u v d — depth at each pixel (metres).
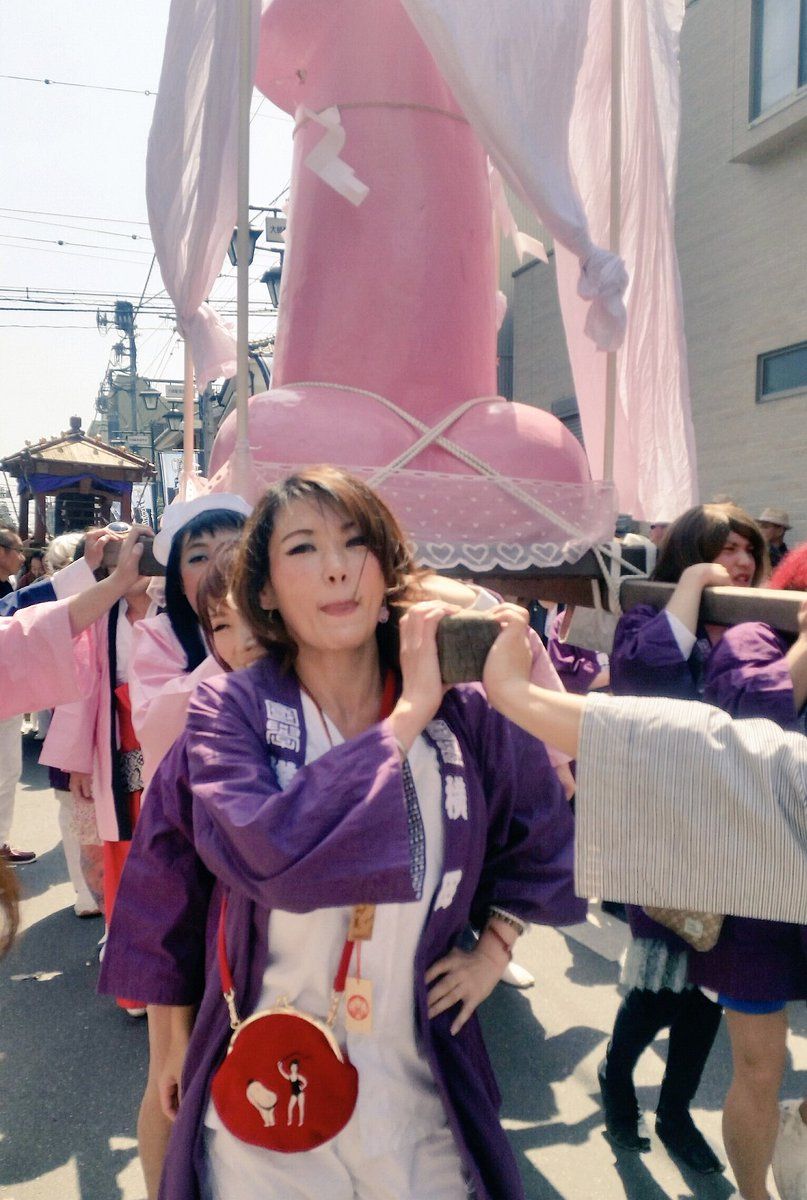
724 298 9.84
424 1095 1.36
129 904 1.49
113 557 3.08
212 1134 1.38
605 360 3.25
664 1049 3.01
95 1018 3.34
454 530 2.59
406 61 3.00
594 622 2.72
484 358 3.11
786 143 8.99
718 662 1.87
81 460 10.93
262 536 1.34
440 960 1.36
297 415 2.70
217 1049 1.37
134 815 3.08
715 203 9.86
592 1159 2.48
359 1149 1.31
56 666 2.30
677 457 3.24
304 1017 1.30
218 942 1.38
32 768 7.20
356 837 1.12
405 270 2.95
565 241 2.59
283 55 3.25
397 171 2.98
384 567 1.35
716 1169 2.41
